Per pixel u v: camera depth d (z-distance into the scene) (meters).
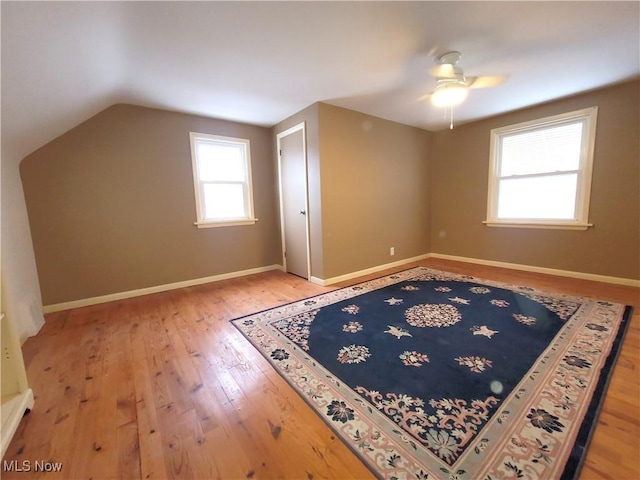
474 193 4.30
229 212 3.89
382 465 1.09
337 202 3.50
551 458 1.09
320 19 1.76
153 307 2.84
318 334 2.18
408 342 2.02
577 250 3.39
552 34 1.99
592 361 1.69
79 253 2.89
